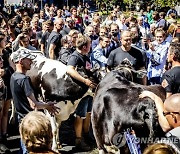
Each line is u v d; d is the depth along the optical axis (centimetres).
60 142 799
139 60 748
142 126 485
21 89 591
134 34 950
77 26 1455
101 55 856
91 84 703
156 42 906
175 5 2841
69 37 846
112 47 888
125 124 503
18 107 598
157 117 464
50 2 3338
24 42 792
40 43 1109
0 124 738
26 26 977
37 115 346
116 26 977
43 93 734
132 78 644
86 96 734
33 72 741
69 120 921
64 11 2289
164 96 550
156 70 888
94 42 973
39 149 337
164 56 876
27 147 339
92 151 754
